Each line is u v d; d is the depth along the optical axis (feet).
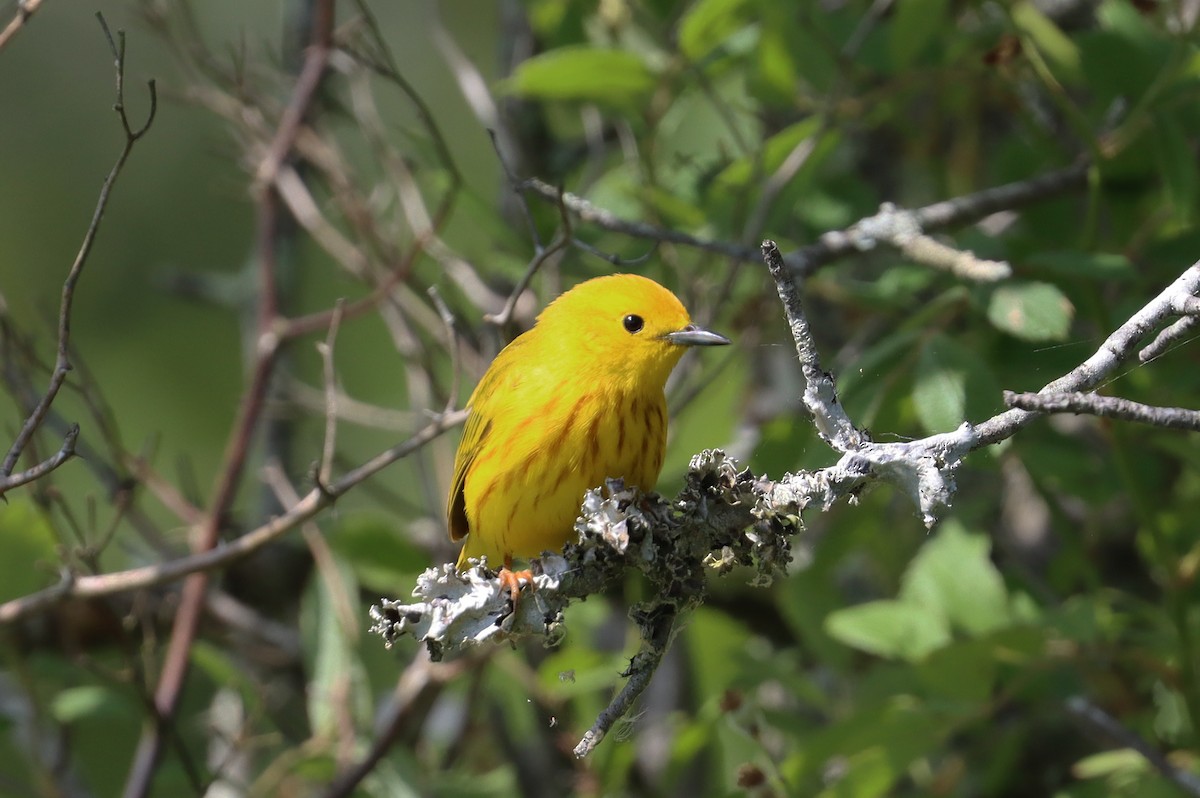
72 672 38.55
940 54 35.99
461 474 30.76
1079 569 36.06
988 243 31.27
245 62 43.16
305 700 42.63
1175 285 19.54
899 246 30.40
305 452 51.83
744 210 34.09
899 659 33.24
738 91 45.09
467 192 34.94
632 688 21.84
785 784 30.63
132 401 54.70
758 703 35.19
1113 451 31.22
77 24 58.59
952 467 19.80
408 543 38.65
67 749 36.47
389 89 56.75
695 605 22.44
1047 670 32.14
